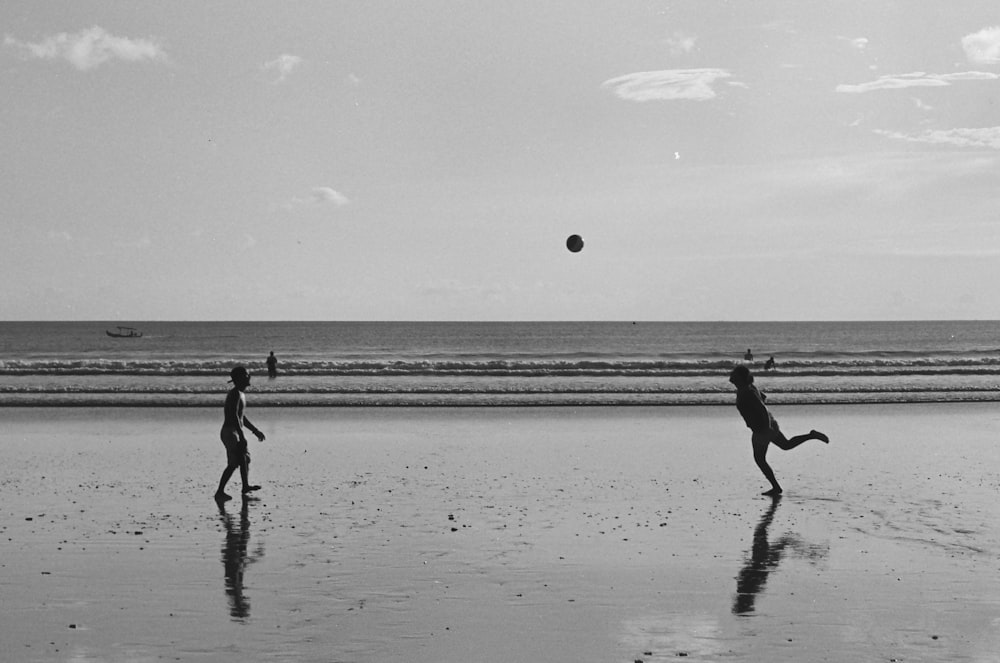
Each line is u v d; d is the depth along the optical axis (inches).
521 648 294.8
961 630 313.3
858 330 7411.4
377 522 481.1
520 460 702.5
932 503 542.0
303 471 649.6
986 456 738.8
